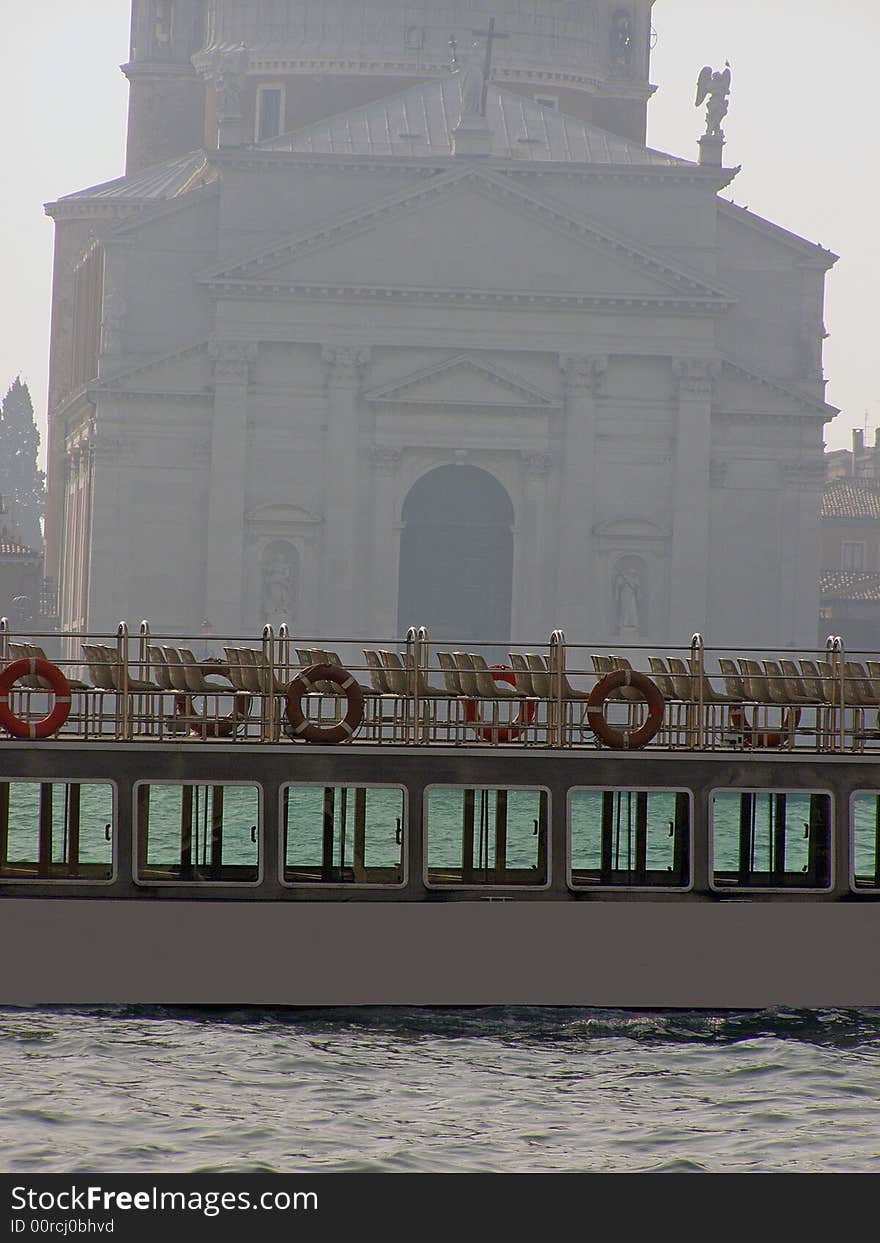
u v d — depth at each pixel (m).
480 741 86.31
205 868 82.44
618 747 82.81
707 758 82.88
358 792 82.31
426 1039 81.56
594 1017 82.19
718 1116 73.62
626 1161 69.00
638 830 83.25
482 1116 73.00
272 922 81.31
